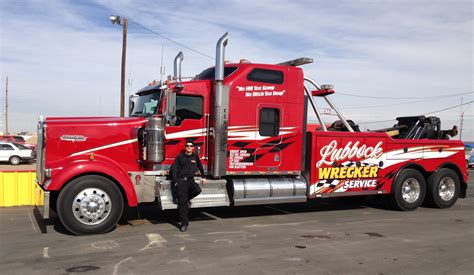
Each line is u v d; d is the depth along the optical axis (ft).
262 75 26.91
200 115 25.75
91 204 22.13
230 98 25.89
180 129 25.21
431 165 33.32
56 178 21.66
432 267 17.33
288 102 27.76
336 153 29.43
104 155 23.86
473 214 31.07
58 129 23.16
